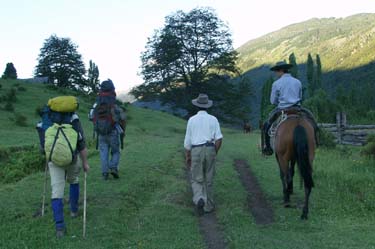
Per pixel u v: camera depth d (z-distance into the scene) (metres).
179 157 17.09
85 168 8.59
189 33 69.25
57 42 101.56
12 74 77.00
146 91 69.75
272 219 9.48
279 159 9.70
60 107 8.27
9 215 9.23
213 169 9.98
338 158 18.05
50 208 9.67
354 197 10.98
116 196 10.48
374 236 8.17
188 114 69.06
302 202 10.65
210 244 7.93
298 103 10.30
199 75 68.00
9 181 15.30
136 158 16.16
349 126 27.03
